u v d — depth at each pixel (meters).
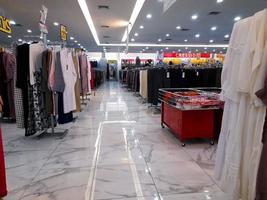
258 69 1.66
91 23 11.77
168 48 21.75
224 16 10.12
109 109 7.38
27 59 3.75
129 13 9.72
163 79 6.27
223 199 2.33
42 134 4.45
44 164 3.19
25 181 2.71
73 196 2.39
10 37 15.10
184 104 3.68
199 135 3.90
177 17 10.30
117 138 4.34
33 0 7.79
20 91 3.92
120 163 3.21
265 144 1.62
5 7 8.59
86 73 7.32
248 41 1.72
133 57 25.41
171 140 4.21
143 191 2.49
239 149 1.86
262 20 1.65
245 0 7.93
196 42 18.31
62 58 3.98
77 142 4.12
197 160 3.30
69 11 9.10
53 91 4.02
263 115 1.67
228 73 1.98
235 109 1.90
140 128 5.07
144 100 8.73
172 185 2.61
